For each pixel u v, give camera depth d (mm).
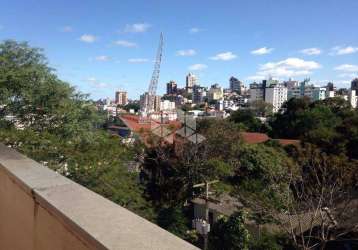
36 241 2082
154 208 17266
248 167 25016
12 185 2455
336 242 15828
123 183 12727
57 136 12328
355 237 14992
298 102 53219
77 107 13945
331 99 55062
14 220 2455
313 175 16531
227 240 15602
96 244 1395
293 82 164250
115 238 1393
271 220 15180
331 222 13500
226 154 29750
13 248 2518
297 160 19516
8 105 12516
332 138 30188
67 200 1881
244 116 66750
